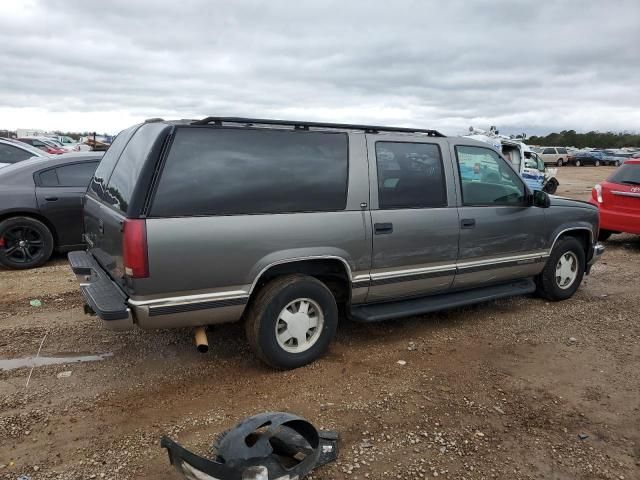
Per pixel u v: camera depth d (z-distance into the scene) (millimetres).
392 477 2895
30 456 3000
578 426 3473
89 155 7676
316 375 4074
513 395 3855
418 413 3561
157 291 3438
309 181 4008
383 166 4418
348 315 4461
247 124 3848
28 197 7035
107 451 3064
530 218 5473
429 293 4949
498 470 2988
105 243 3961
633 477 2969
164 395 3729
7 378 3926
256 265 3771
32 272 6906
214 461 2594
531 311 5770
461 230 4879
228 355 4398
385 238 4379
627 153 55531
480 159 5121
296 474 2650
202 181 3578
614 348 4781
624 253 9266
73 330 4875
